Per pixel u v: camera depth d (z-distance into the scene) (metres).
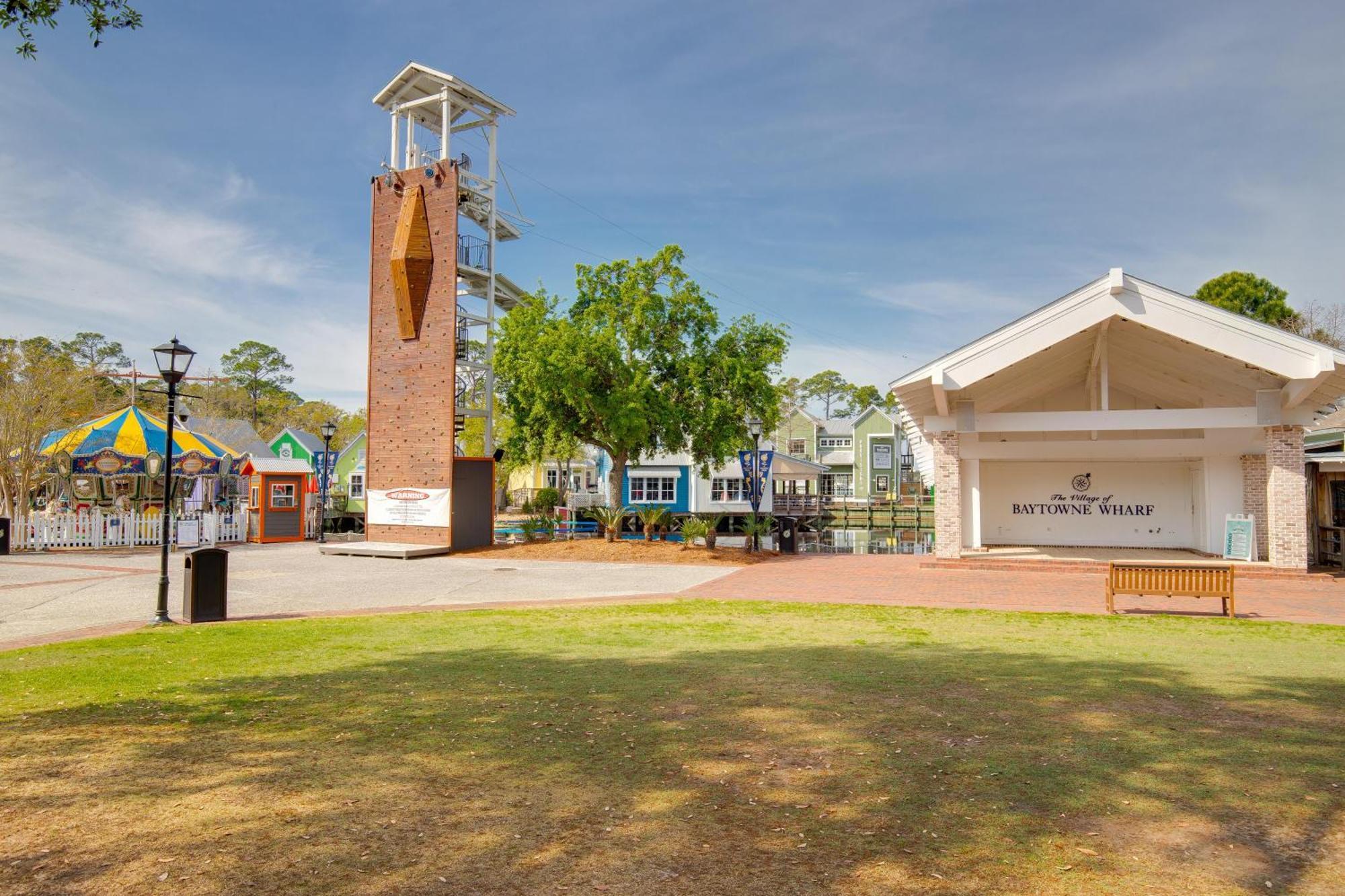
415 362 26.70
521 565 22.19
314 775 5.07
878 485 68.19
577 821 4.38
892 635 10.74
